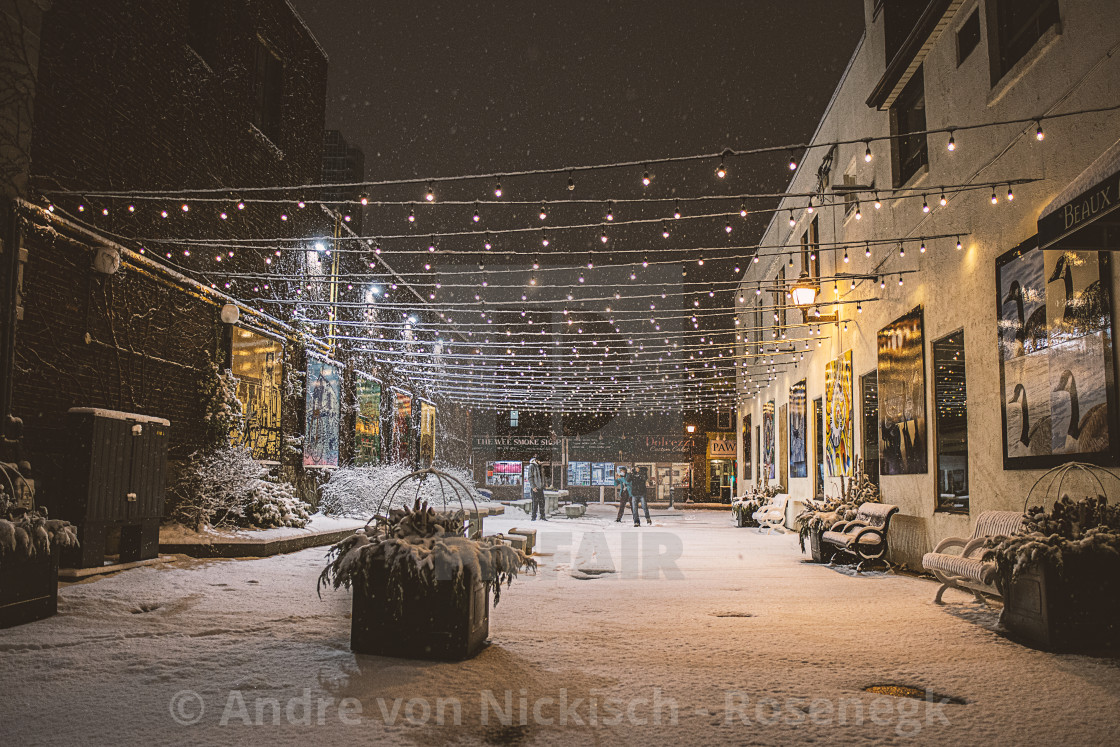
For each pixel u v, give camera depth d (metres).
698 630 6.75
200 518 12.28
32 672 4.96
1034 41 8.40
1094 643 6.01
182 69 12.64
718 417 46.50
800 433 21.05
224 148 14.17
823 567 12.16
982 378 9.47
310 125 18.27
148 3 11.63
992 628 6.88
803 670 5.38
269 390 16.19
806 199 20.28
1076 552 6.05
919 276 11.64
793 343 22.09
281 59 16.66
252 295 15.39
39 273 9.52
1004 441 8.84
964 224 10.02
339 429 20.84
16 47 9.04
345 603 7.68
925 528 11.14
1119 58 6.72
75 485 8.82
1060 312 7.69
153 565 9.73
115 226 10.95
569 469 46.62
